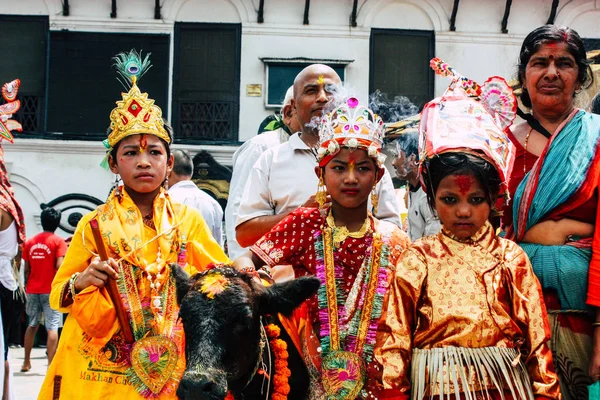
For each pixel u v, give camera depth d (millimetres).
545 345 3537
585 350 4043
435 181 3715
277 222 4621
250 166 5621
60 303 4160
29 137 18719
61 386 4121
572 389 4051
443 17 19281
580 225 4148
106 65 19031
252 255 4016
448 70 4293
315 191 4754
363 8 19219
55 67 19000
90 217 4367
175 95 19016
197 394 3043
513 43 19328
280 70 19125
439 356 3486
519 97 5164
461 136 3703
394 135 6805
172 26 19094
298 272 4070
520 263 3662
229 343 3230
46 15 19047
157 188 4488
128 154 4344
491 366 3453
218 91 19078
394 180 7777
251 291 3426
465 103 3879
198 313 3234
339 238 3939
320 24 19172
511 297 3604
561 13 19297
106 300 4043
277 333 3668
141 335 4121
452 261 3631
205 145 18703
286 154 4875
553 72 4309
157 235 4309
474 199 3623
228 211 5625
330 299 3840
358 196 3896
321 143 3980
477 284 3572
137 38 19078
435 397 3480
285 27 19094
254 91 19016
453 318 3514
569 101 4395
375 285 3840
